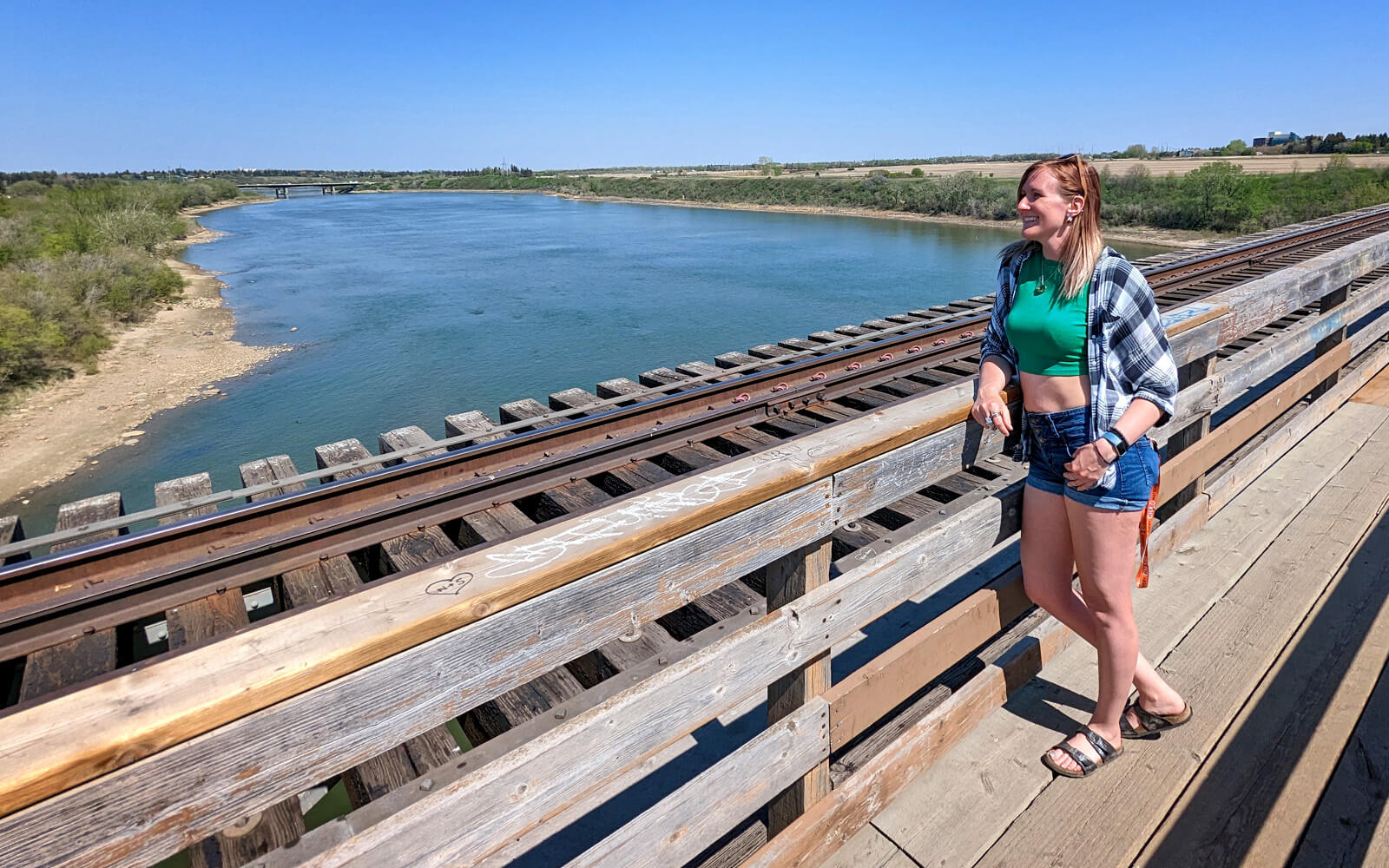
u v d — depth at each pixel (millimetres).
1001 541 2229
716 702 1528
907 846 1959
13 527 3611
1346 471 3920
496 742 2119
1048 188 1729
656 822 1468
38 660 2650
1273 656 2607
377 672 1012
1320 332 3986
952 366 6594
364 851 1052
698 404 5535
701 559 1409
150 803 868
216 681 898
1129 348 1770
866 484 1738
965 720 2256
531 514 4227
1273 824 1984
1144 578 2025
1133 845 1948
